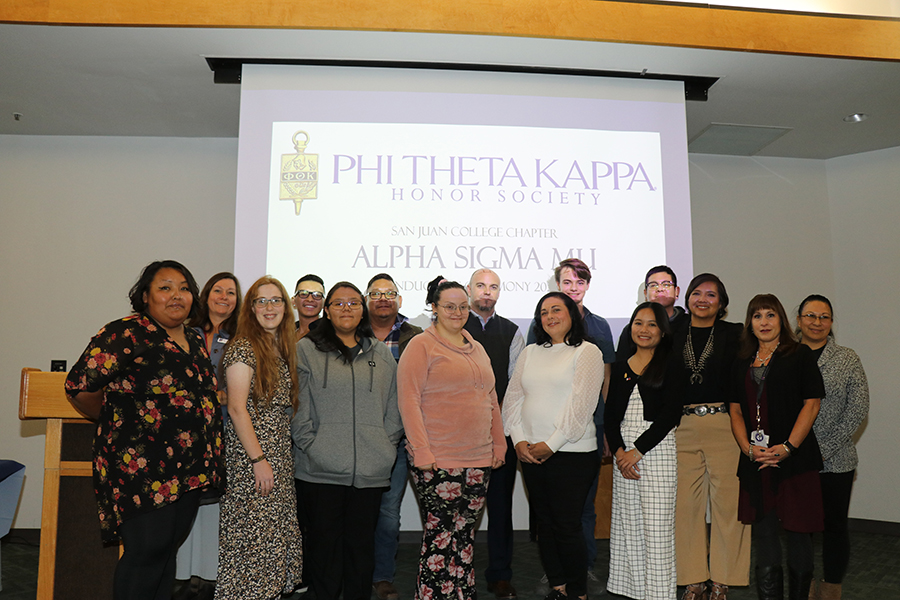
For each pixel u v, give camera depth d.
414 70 3.93
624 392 2.84
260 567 2.32
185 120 4.65
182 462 2.11
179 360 2.15
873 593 3.16
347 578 2.51
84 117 4.59
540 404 2.74
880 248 5.13
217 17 3.45
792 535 2.65
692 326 3.04
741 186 5.36
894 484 4.86
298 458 2.61
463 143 3.91
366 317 2.72
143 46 3.67
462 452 2.56
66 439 2.57
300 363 2.57
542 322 2.85
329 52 3.76
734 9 3.76
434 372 2.59
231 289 2.93
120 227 4.84
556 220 3.90
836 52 3.83
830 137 5.03
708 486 2.94
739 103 4.48
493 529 3.13
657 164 4.04
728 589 3.03
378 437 2.55
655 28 3.68
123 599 2.02
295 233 3.76
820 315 2.94
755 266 5.29
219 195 4.95
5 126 4.71
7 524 3.35
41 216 4.80
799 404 2.66
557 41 3.66
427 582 2.52
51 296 4.74
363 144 3.85
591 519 3.23
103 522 2.06
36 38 3.57
